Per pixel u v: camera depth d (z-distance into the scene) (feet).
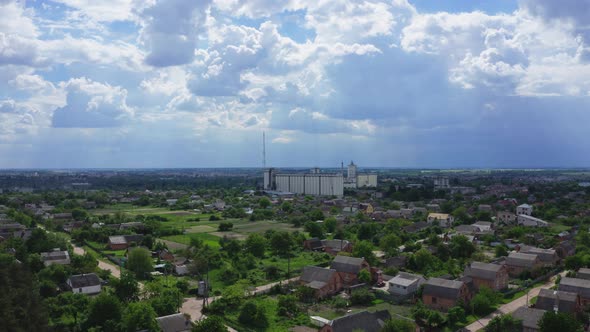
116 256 632.38
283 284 484.33
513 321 354.33
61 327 346.95
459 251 608.19
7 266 358.02
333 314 401.08
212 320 334.24
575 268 536.83
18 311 293.64
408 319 357.61
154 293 422.82
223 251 630.33
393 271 526.57
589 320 383.65
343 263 507.30
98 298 357.82
